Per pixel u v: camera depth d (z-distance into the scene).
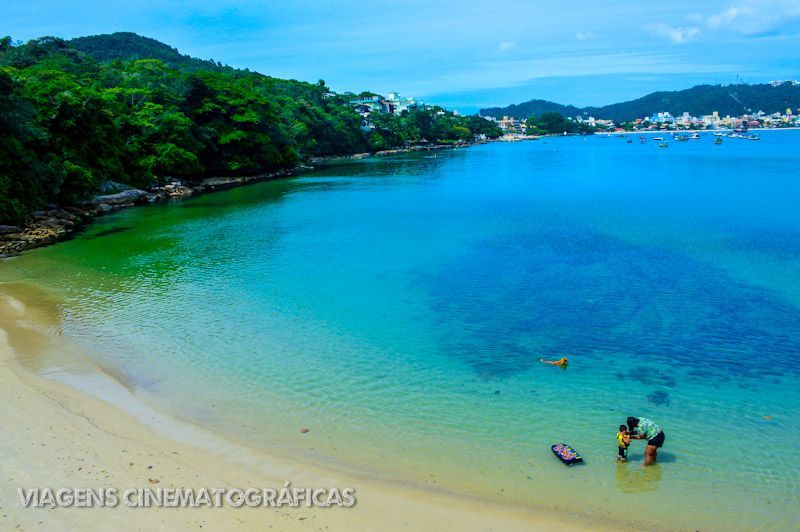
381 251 47.69
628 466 17.00
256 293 35.53
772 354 25.56
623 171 125.62
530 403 21.22
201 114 110.31
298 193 91.25
